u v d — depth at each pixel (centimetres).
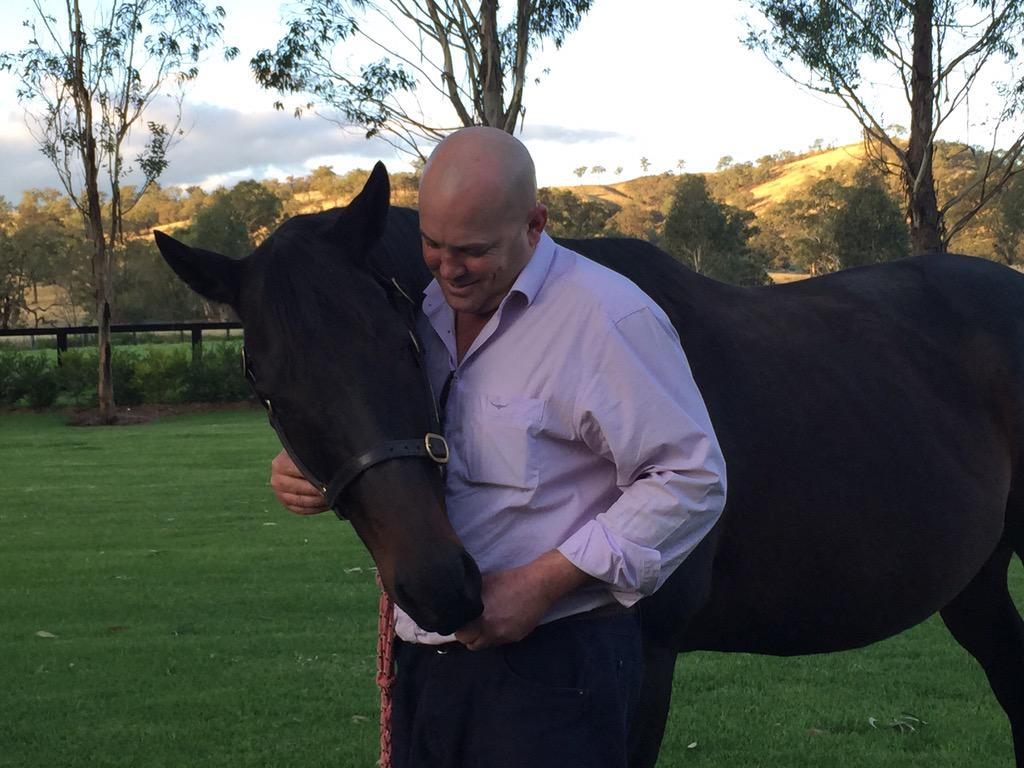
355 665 489
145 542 800
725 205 7344
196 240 7600
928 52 1564
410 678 186
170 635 545
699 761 375
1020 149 1608
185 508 955
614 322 171
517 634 167
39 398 2095
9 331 2242
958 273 325
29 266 7512
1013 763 372
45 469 1244
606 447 174
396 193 5428
